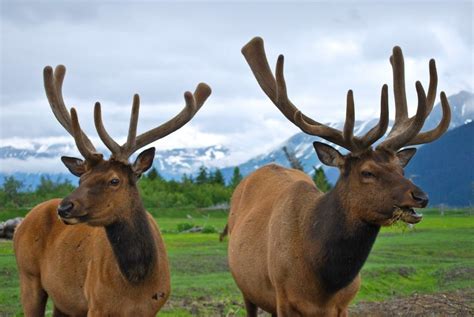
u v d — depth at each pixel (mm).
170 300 16922
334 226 9039
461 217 60281
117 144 9742
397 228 9195
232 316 15617
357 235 8906
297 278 9445
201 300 17062
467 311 15938
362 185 8828
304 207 9695
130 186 9641
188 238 37125
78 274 10633
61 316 11555
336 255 9016
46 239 11477
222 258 24891
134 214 9641
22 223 12031
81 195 9250
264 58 10742
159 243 10203
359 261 9023
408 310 16125
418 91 9031
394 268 21906
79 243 10734
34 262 11586
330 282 9156
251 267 10695
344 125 9008
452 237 33781
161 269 10023
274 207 10531
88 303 10258
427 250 28656
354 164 9000
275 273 9773
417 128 9102
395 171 8844
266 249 10336
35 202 91688
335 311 9461
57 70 10984
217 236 39219
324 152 9266
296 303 9492
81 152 9539
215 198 101250
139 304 9836
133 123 9805
